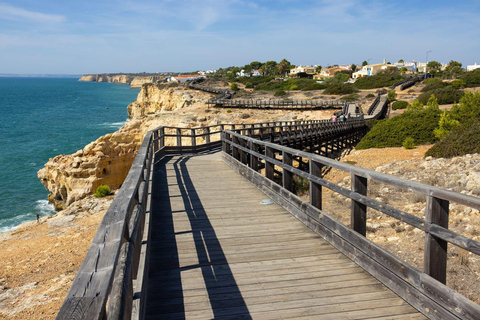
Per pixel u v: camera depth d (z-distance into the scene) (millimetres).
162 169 12242
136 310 3051
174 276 4441
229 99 65688
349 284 4191
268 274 4477
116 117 100000
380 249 4227
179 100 76750
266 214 6973
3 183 40344
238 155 12453
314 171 5926
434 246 3434
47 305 9305
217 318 3543
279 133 20078
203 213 7062
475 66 138000
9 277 11383
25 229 16828
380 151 22172
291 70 157000
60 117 99062
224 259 4926
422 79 84188
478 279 5355
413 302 3668
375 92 70812
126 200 2838
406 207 9359
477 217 7852
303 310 3674
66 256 12977
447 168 13359
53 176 34844
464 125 16547
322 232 5668
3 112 111188
